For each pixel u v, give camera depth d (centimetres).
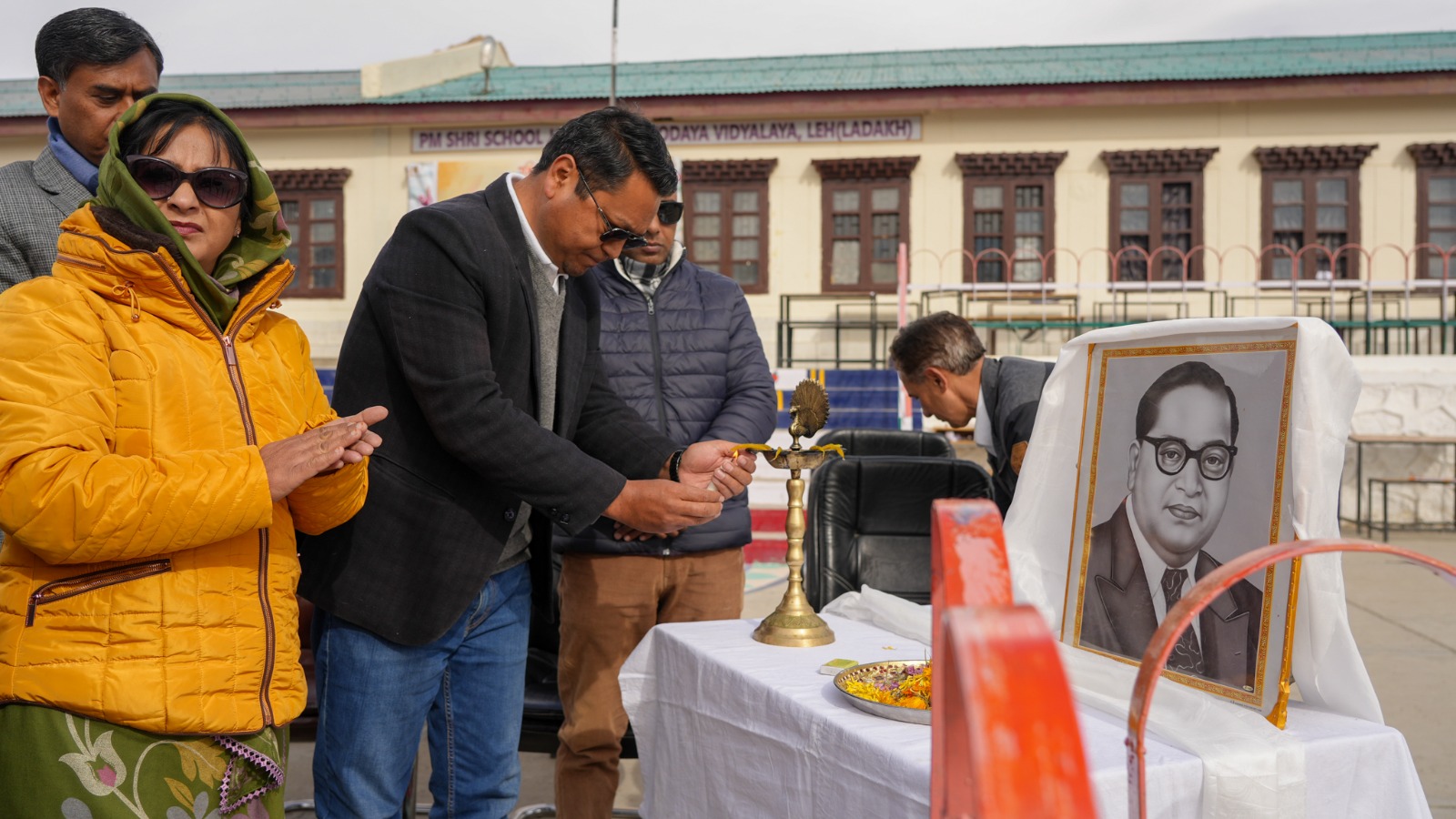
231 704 152
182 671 147
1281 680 138
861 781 146
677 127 1419
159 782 147
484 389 193
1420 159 1328
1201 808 133
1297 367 140
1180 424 159
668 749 214
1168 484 160
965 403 286
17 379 139
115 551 139
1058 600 183
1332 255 1201
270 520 149
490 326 202
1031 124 1380
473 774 224
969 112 1388
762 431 311
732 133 1413
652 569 286
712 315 315
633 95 1392
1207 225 1360
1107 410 176
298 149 1487
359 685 202
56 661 142
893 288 1392
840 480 334
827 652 199
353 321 209
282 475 149
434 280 194
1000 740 44
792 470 215
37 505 134
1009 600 68
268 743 161
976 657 45
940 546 70
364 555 198
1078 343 182
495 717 223
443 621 200
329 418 189
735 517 300
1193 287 1223
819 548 332
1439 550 883
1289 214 1352
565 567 291
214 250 162
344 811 204
